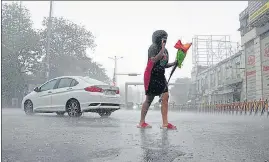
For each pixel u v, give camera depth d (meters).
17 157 2.58
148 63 4.94
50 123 5.88
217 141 3.38
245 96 26.72
